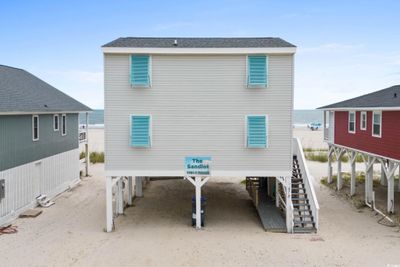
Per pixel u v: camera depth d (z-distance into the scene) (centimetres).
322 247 1442
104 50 1598
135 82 1608
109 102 1636
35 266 1258
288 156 1645
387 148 1844
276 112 1636
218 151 1653
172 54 1612
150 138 1639
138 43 1689
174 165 1659
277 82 1628
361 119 2120
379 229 1670
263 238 1547
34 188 2028
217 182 2767
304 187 1792
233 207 2062
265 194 2136
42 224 1727
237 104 1638
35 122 2045
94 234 1595
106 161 1647
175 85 1633
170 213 1941
